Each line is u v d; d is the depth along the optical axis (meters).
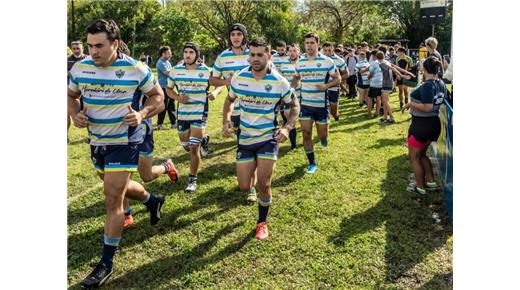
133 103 3.31
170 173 4.79
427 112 4.62
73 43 6.92
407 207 4.61
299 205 4.67
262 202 3.90
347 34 42.84
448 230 4.07
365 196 4.94
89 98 3.15
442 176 5.11
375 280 3.27
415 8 39.84
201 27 40.41
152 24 37.06
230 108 4.15
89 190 5.18
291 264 3.49
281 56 7.50
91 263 3.53
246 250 3.71
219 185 5.36
